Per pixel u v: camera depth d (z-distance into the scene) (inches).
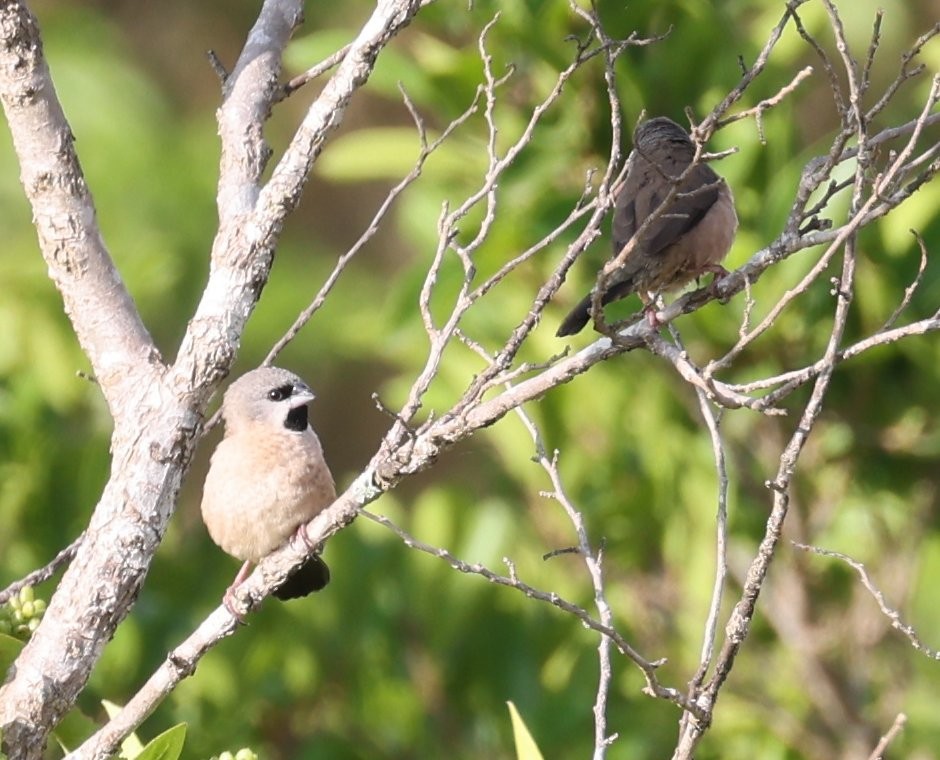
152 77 794.2
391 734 466.3
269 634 475.2
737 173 446.3
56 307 520.4
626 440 478.9
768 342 450.9
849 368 457.4
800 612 476.1
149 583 497.0
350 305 761.0
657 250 347.3
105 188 699.4
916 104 500.4
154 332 666.2
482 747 461.4
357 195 808.3
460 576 471.2
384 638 471.2
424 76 459.5
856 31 679.1
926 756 471.5
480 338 469.4
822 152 445.4
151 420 285.9
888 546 482.9
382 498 490.6
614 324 281.4
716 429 276.1
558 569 490.6
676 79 454.3
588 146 457.4
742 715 472.1
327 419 794.2
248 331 734.5
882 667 482.3
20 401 505.4
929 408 461.4
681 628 481.4
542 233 449.4
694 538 478.0
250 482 342.3
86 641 278.4
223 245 294.0
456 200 474.6
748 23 538.6
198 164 737.0
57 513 493.4
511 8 440.8
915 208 446.6
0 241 646.5
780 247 291.6
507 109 462.0
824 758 470.9
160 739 277.6
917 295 447.5
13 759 273.6
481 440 562.9
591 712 454.0
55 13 759.7
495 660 465.1
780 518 262.2
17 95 294.8
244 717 460.4
